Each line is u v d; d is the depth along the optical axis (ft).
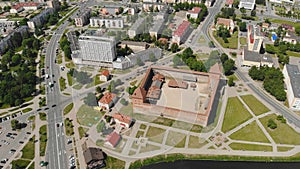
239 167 474.90
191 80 548.31
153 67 582.35
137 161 421.59
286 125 555.28
